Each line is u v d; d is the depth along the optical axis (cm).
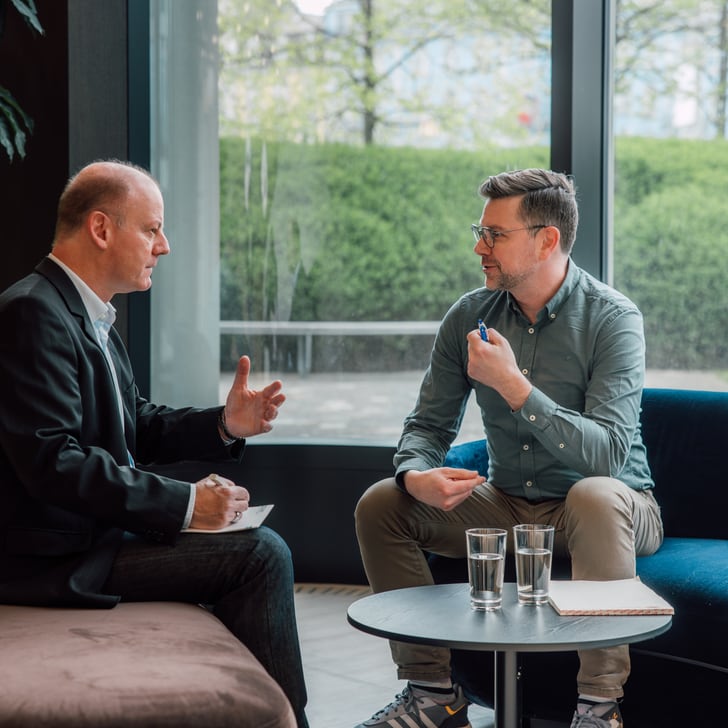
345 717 272
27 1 360
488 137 389
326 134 411
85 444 215
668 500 282
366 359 412
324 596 389
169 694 160
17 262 388
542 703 251
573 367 262
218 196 414
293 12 409
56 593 201
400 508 251
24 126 384
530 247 260
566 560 256
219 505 216
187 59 407
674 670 235
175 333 413
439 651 240
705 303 356
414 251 405
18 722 153
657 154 358
